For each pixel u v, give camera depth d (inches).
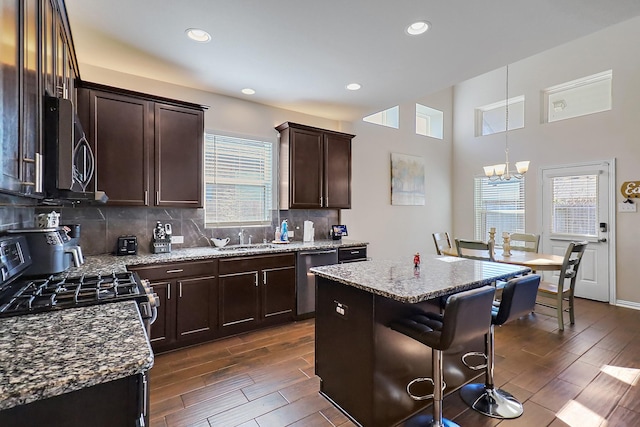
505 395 83.6
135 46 102.5
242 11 83.9
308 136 157.9
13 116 40.4
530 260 141.2
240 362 103.4
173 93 133.6
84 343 35.7
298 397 84.4
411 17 86.4
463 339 61.0
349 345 75.9
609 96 174.7
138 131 113.9
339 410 78.8
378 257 204.5
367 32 93.7
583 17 86.0
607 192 170.2
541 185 196.4
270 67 117.3
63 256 73.7
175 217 134.0
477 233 233.5
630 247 163.2
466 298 59.2
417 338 64.6
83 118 103.7
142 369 31.2
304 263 141.5
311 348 113.9
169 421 74.8
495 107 226.8
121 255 114.3
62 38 73.0
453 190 248.4
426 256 114.0
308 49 104.1
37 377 27.9
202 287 116.4
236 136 150.0
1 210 64.6
